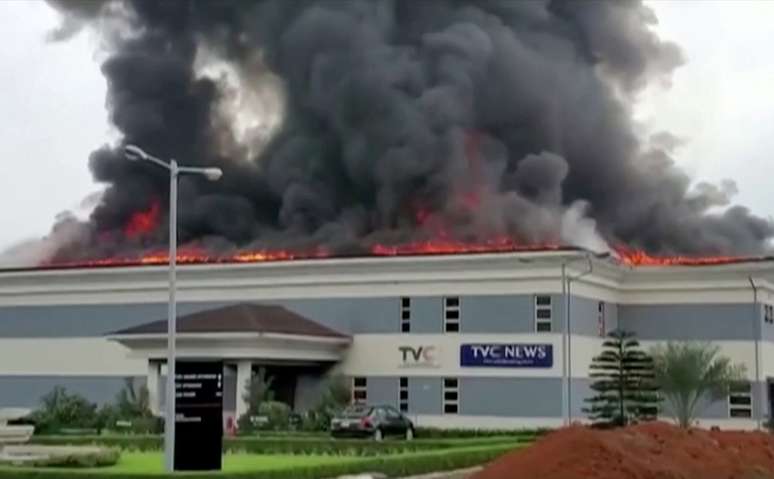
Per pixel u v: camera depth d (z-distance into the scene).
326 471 23.77
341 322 45.34
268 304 46.47
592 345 43.94
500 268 42.91
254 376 41.78
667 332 45.62
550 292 42.09
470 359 43.00
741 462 21.44
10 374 50.84
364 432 37.44
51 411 41.88
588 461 19.02
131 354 43.91
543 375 41.81
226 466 25.06
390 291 44.72
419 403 43.66
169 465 22.81
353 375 44.91
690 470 20.00
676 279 45.69
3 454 26.20
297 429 40.34
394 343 44.34
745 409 43.88
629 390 41.56
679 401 41.75
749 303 44.38
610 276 45.44
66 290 50.06
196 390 23.05
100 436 35.94
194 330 41.34
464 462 28.06
